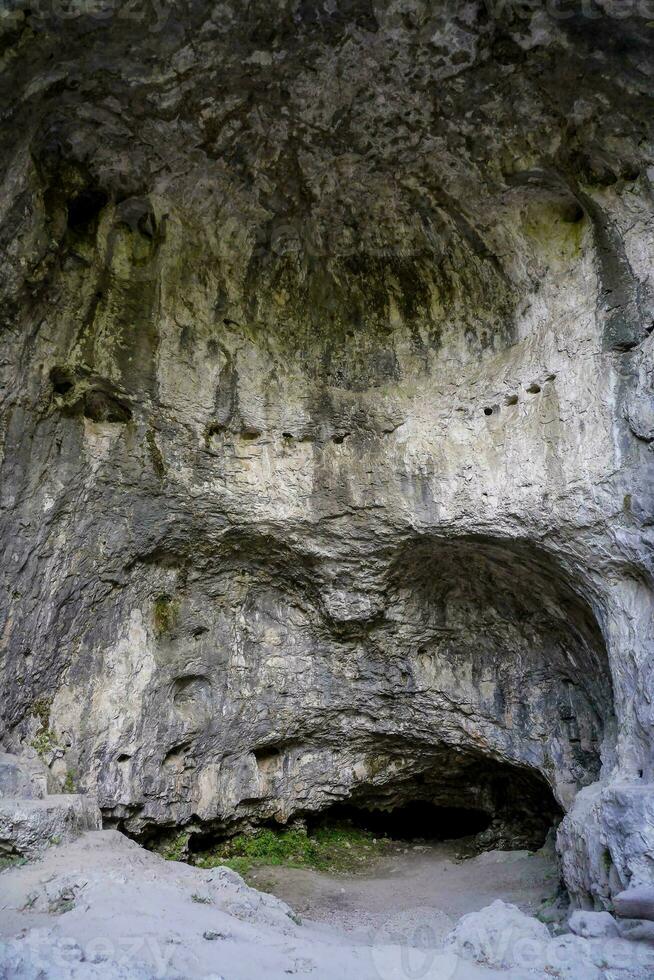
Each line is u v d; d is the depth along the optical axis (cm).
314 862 839
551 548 626
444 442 686
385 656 819
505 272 646
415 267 683
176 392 675
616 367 565
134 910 456
